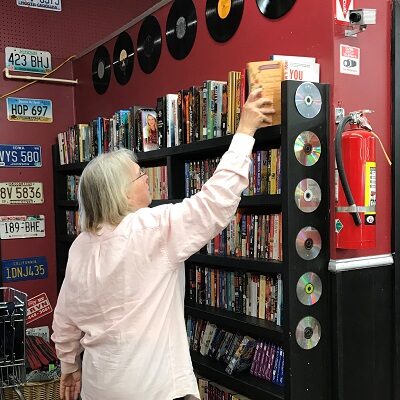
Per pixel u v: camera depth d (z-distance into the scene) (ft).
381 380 6.64
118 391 4.92
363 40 6.53
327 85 6.23
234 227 7.44
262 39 7.37
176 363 5.13
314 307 6.21
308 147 6.08
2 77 13.33
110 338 4.99
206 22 8.68
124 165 5.37
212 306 7.97
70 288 5.35
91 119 13.48
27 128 13.67
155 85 10.44
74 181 13.12
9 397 9.89
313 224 6.18
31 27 13.71
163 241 4.98
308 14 6.55
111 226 5.19
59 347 5.79
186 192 8.47
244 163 5.09
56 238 13.88
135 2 15.33
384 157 6.80
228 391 7.57
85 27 14.52
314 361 6.21
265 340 7.11
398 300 6.82
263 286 6.94
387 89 6.82
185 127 8.15
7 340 9.11
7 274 13.29
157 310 5.01
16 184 13.46
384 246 6.82
